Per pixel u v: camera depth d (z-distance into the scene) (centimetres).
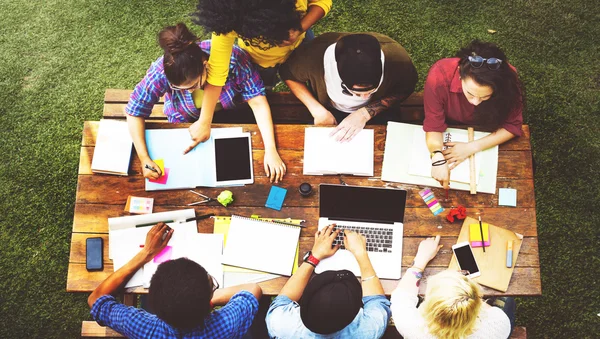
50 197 333
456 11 366
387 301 217
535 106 345
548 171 331
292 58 260
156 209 240
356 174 244
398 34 362
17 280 317
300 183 243
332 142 248
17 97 354
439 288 195
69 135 346
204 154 247
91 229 236
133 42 363
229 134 250
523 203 238
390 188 237
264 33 202
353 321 200
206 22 206
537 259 228
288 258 230
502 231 231
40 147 343
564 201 325
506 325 209
